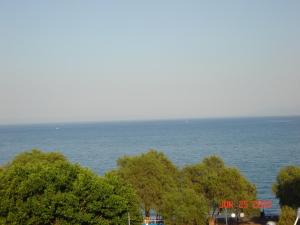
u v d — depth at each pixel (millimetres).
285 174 62531
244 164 142625
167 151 193750
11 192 40312
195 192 57500
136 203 45688
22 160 57469
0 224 39344
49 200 39594
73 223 39688
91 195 40938
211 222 59969
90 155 182250
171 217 54125
